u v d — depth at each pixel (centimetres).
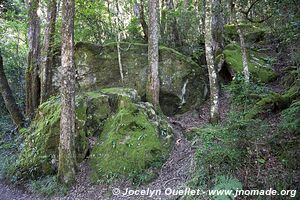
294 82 987
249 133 655
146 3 1644
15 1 1600
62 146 867
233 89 905
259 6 948
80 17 1457
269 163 616
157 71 1136
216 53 1303
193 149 834
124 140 895
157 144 884
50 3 1316
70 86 868
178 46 1439
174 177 759
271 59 1259
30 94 1417
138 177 803
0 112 1767
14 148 1194
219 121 948
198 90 1238
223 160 650
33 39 1422
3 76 1464
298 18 724
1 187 981
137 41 1492
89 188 822
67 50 858
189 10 1528
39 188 879
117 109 1006
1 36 1814
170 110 1207
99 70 1273
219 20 1340
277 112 845
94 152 912
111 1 1573
